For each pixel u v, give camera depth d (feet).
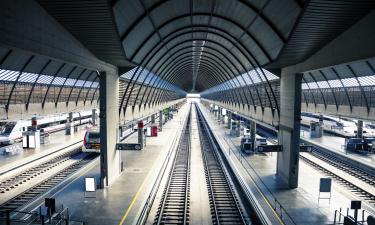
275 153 102.53
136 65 68.13
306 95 122.52
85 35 44.37
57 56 39.63
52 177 72.59
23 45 31.81
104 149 63.10
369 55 36.99
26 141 97.66
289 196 58.70
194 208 57.21
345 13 37.19
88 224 45.24
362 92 82.28
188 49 110.32
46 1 34.12
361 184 71.00
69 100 102.68
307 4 35.50
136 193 59.26
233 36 73.41
